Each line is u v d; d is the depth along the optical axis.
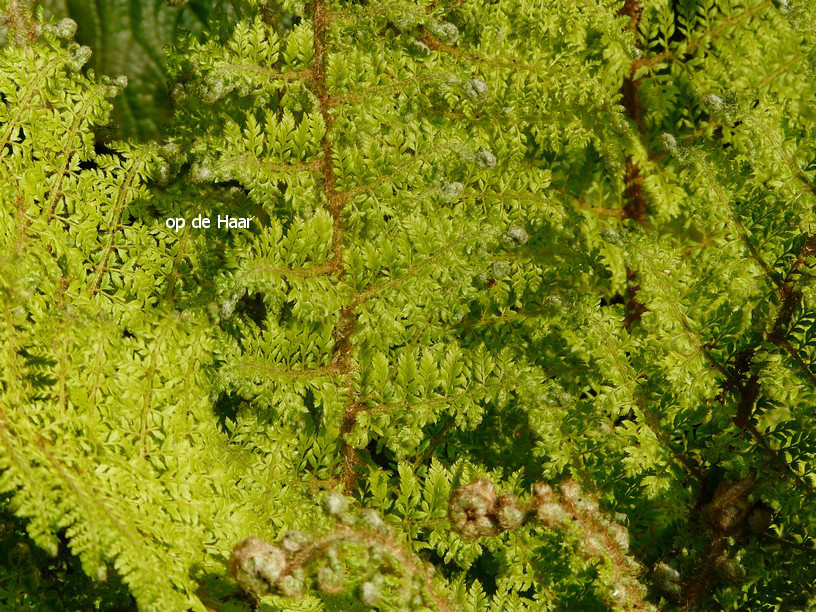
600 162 1.50
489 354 1.40
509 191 1.43
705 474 1.43
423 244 1.38
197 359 1.36
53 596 1.33
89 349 1.32
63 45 1.46
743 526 1.40
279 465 1.38
